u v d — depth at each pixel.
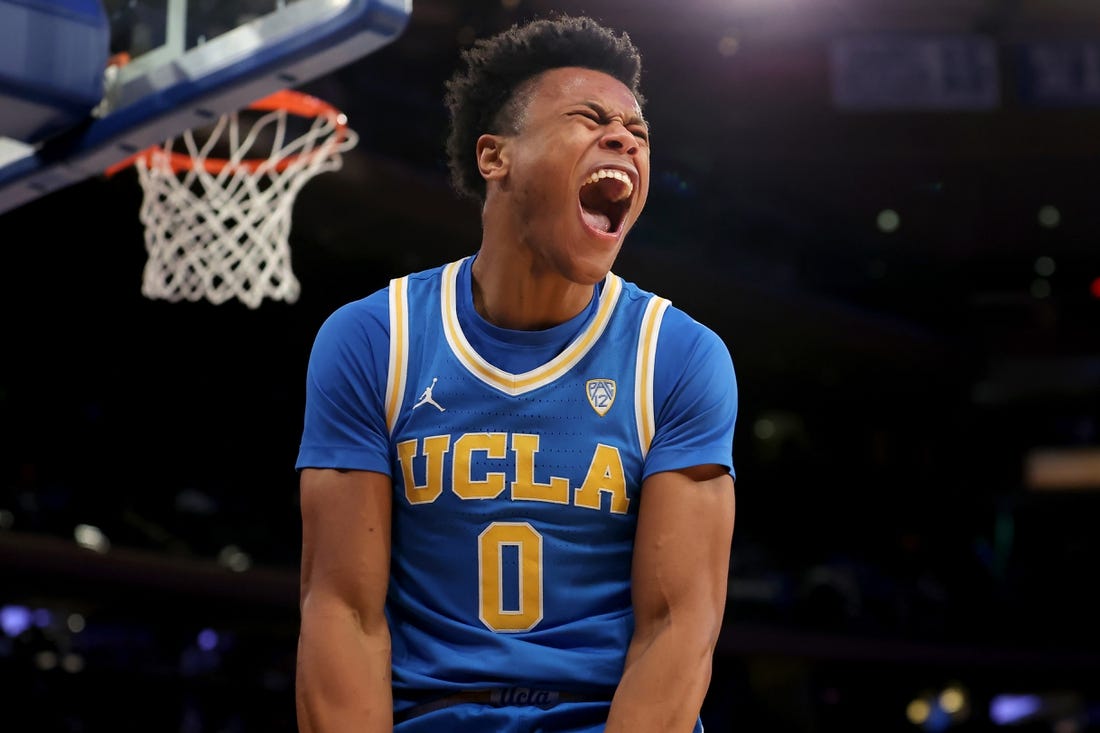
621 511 1.45
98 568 7.57
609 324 1.51
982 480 13.09
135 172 7.72
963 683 10.66
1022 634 11.09
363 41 2.58
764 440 13.00
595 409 1.46
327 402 1.49
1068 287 12.91
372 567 1.43
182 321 10.10
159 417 10.05
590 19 1.63
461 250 9.39
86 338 9.84
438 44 9.90
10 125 2.88
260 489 10.23
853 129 10.88
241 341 10.41
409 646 1.45
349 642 1.40
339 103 9.01
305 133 5.91
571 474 1.44
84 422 9.65
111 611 7.82
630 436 1.47
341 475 1.46
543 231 1.44
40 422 9.43
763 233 11.96
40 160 2.99
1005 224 12.17
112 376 10.00
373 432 1.47
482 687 1.39
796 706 9.88
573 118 1.44
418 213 8.96
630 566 1.47
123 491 9.36
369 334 1.51
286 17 2.63
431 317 1.52
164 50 2.83
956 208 12.02
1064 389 12.98
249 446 10.35
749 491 12.76
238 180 5.44
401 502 1.47
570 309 1.50
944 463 13.10
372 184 8.64
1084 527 12.96
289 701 8.62
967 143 10.86
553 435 1.45
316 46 2.58
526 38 1.52
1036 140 10.84
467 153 1.59
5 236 8.79
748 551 11.34
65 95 2.79
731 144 10.95
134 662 8.34
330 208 8.73
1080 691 10.95
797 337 11.45
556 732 1.38
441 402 1.46
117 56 2.92
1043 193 11.77
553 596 1.43
